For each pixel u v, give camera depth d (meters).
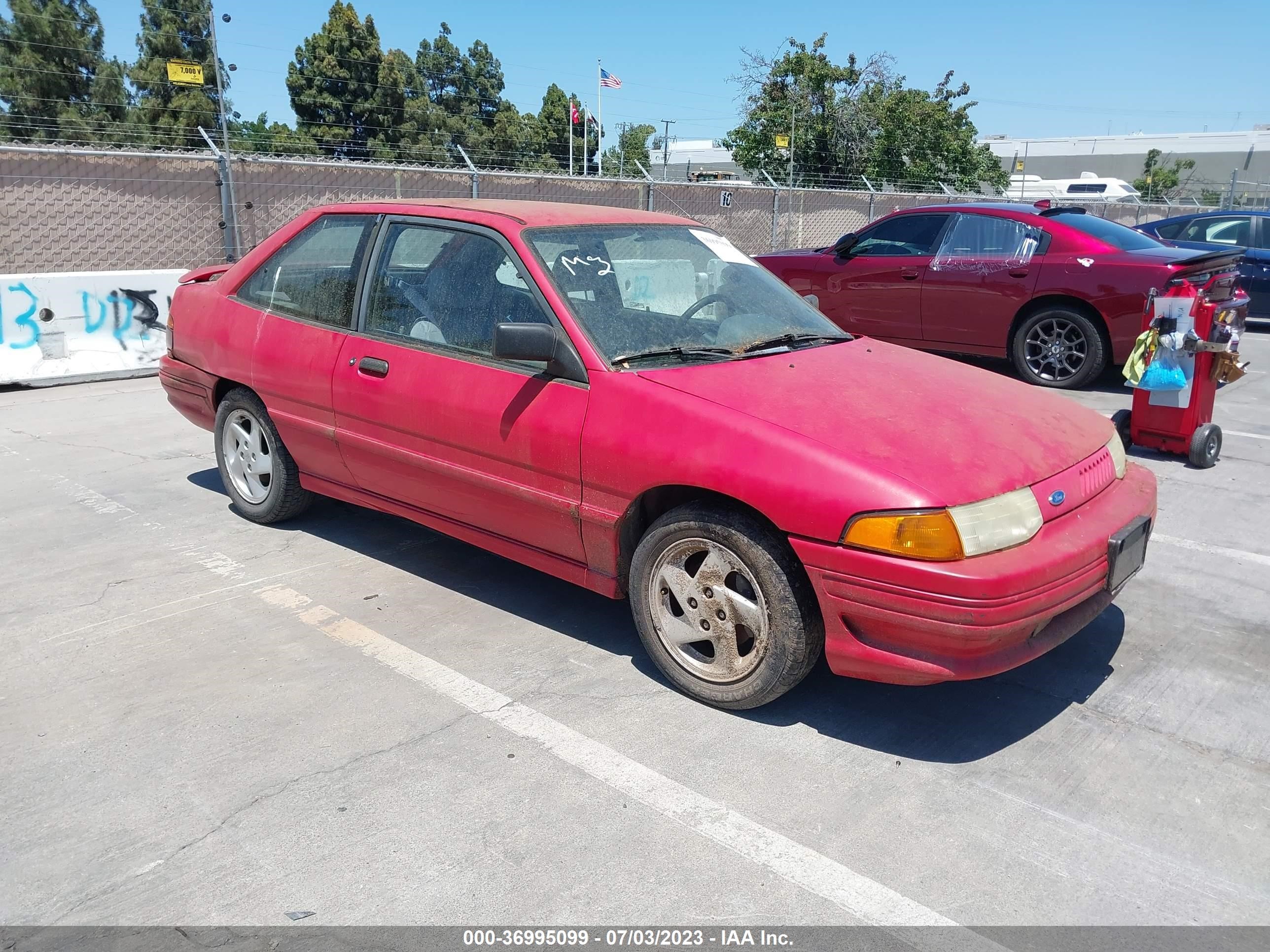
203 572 4.42
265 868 2.48
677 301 3.88
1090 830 2.70
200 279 5.61
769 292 4.29
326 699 3.32
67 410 7.55
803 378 3.44
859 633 2.98
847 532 2.86
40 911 2.32
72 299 8.53
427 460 3.91
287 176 11.71
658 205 15.21
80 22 24.94
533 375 3.57
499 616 4.02
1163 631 3.96
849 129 26.19
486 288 3.79
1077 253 8.30
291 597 4.17
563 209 4.14
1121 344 8.17
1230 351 6.04
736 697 3.22
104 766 2.91
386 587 4.29
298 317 4.52
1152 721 3.29
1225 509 5.47
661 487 3.29
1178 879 2.51
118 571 4.42
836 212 18.20
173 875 2.45
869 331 9.67
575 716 3.24
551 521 3.57
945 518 2.79
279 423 4.58
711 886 2.45
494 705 3.30
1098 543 3.10
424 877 2.46
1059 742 3.15
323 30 33.50
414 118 34.38
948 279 8.97
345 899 2.38
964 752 3.08
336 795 2.79
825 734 3.17
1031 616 2.86
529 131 50.72
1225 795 2.88
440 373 3.83
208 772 2.89
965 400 3.46
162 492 5.59
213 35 10.73
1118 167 57.75
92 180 10.52
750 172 26.64
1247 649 3.81
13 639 3.72
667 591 3.38
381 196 12.72
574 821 2.69
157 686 3.39
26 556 4.58
